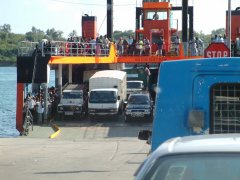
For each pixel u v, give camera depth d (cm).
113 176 1505
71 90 4234
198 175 439
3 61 18900
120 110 4384
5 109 7738
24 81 3956
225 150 451
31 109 3894
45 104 3950
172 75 770
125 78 4806
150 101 4053
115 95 4125
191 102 763
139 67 6247
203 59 762
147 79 5212
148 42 4850
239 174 431
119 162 1827
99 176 1510
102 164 1777
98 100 4097
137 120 4003
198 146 466
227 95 758
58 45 4172
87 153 2147
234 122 755
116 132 3450
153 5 5766
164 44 5306
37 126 3769
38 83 4028
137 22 6081
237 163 439
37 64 3959
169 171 445
